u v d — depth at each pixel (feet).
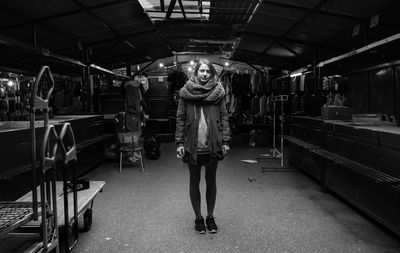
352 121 14.99
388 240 10.07
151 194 15.25
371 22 16.26
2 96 23.16
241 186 16.60
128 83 24.14
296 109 30.81
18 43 13.35
